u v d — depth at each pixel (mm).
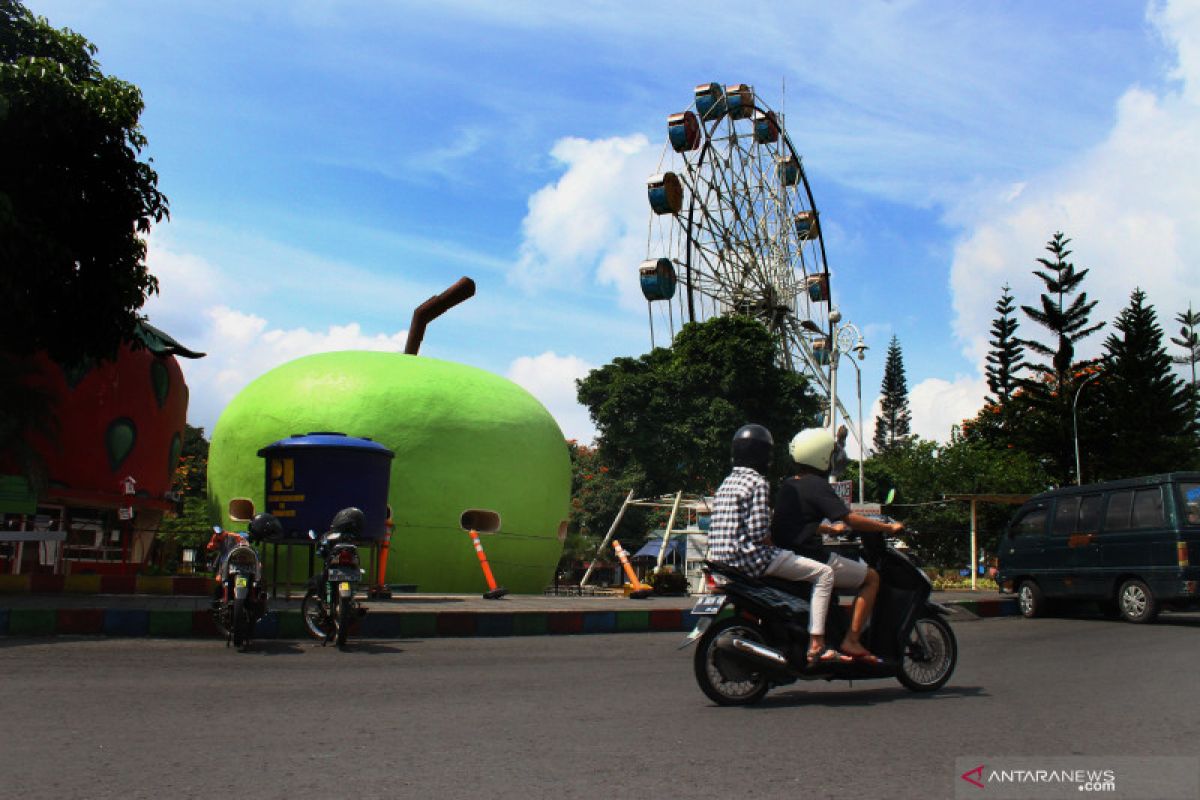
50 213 11398
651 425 33312
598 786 3240
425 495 18797
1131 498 11438
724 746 3898
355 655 7586
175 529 26891
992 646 8508
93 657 7051
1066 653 7770
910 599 5273
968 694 5355
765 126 35438
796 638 5027
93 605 9586
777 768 3490
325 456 11336
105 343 12125
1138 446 38438
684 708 4926
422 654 7703
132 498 17234
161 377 18281
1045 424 39812
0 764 3596
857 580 5145
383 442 18766
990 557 35375
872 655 5160
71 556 17109
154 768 3535
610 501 43156
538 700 5227
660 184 30906
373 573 12375
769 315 35469
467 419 19672
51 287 11305
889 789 3176
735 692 5125
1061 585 12242
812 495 5125
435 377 20219
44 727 4348
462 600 12516
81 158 11633
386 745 3961
